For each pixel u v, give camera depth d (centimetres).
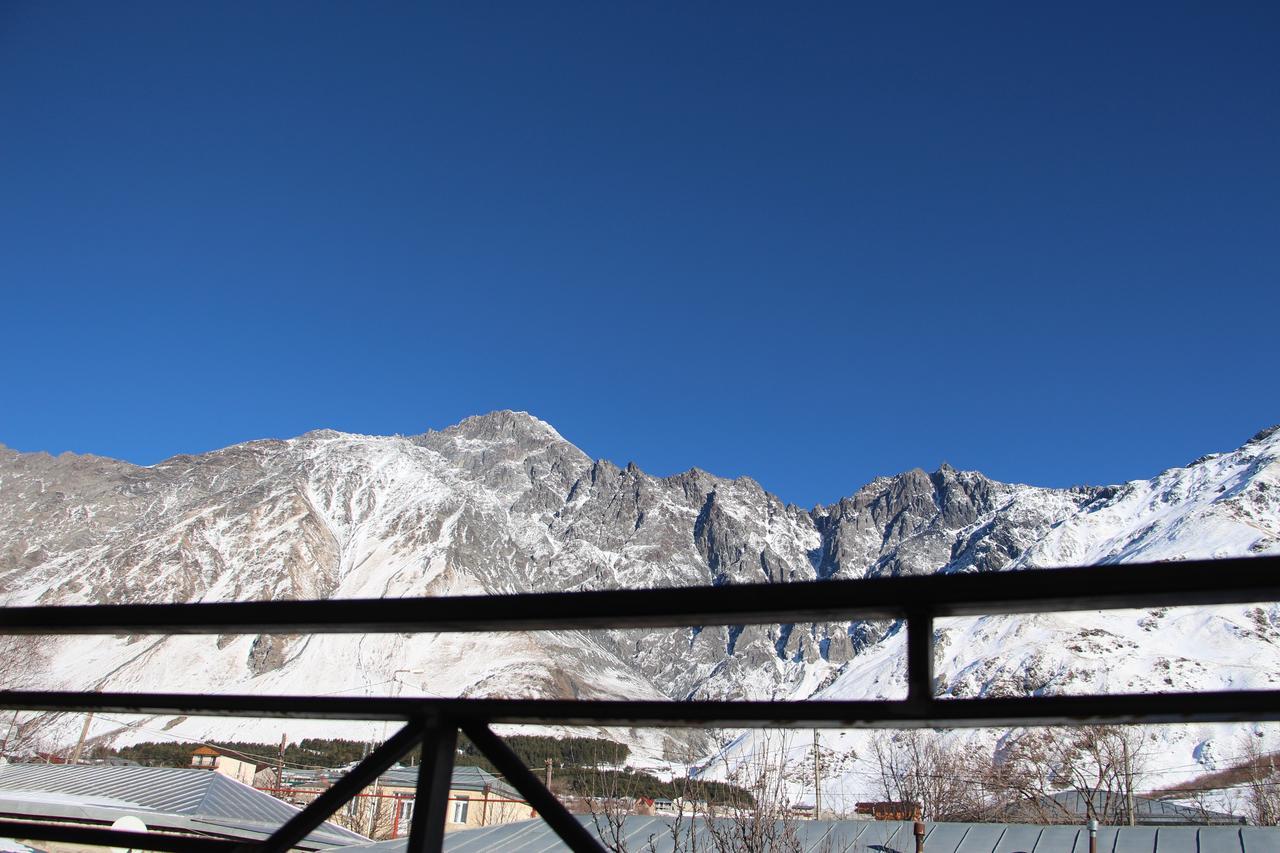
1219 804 2731
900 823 1473
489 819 2150
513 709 160
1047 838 1400
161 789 2306
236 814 2183
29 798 1867
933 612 141
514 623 158
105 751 4616
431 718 167
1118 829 1430
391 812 2105
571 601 154
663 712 150
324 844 1894
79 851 1052
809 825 1462
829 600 143
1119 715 130
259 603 173
